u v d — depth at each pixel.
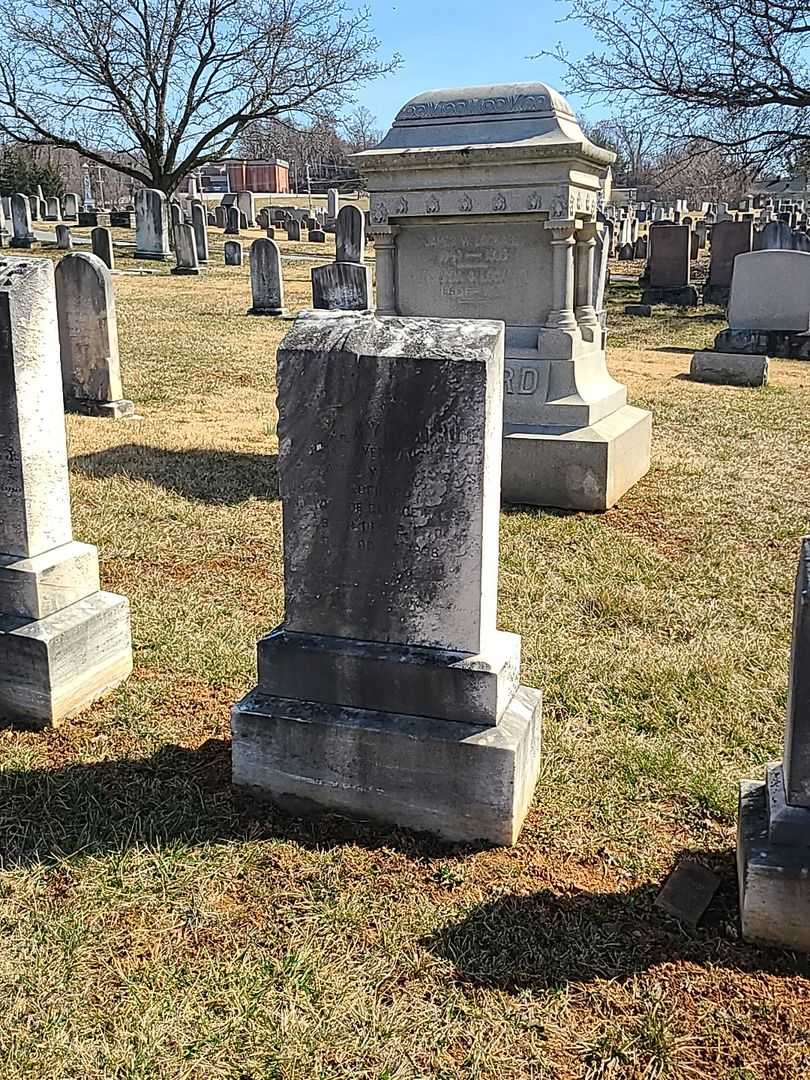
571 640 3.69
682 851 2.51
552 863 2.45
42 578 3.08
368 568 2.52
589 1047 1.90
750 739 3.02
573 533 4.91
